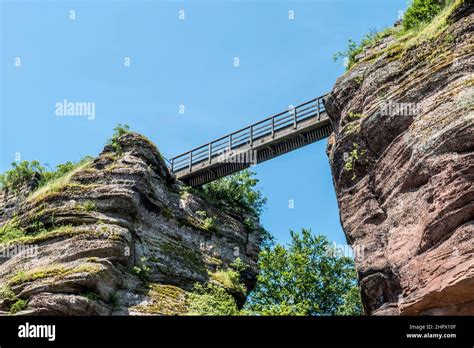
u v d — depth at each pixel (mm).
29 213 25797
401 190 16531
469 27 16812
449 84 16344
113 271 22969
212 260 27703
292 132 27344
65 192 25719
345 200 18672
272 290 26297
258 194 32281
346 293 26859
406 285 15367
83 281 22016
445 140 15195
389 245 16406
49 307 21328
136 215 25688
